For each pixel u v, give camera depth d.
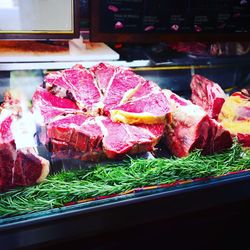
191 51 1.15
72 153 0.83
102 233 0.85
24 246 0.72
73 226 0.75
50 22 0.88
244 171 0.89
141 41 0.98
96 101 0.91
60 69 0.98
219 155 0.90
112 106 0.89
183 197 0.83
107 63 1.02
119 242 0.88
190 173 0.83
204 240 0.99
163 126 0.89
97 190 0.76
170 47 1.15
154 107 0.90
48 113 0.86
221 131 0.89
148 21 0.96
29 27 0.87
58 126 0.81
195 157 0.87
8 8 0.84
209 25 1.02
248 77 1.20
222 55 1.16
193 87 1.09
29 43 1.01
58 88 0.92
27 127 0.84
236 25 1.05
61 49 1.01
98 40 0.95
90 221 0.76
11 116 0.81
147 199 0.79
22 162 0.75
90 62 1.00
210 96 1.04
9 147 0.73
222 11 1.01
